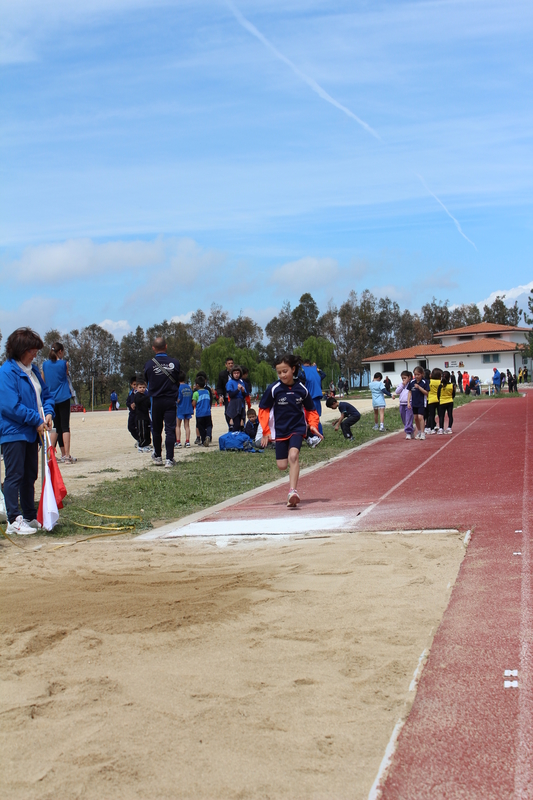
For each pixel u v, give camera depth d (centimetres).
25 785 260
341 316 11094
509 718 294
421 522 694
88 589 510
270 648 383
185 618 434
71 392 1434
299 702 318
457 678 335
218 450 1623
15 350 782
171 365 1297
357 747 279
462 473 1032
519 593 450
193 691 333
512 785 249
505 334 8644
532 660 347
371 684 333
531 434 1625
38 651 387
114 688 337
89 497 975
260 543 664
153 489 1030
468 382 5078
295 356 853
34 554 664
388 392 1955
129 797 252
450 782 254
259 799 249
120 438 2219
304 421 859
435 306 12556
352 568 537
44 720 308
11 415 764
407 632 397
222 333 11125
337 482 1034
